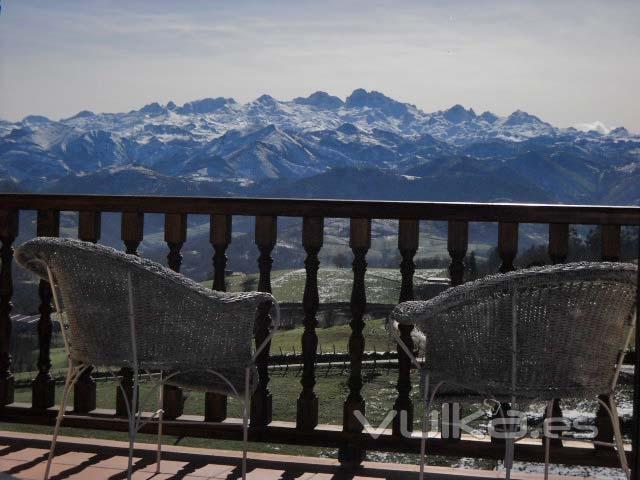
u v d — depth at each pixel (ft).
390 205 11.32
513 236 11.10
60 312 10.16
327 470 11.35
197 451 12.09
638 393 7.68
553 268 8.30
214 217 11.98
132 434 9.52
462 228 11.23
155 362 9.52
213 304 9.39
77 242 9.41
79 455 11.98
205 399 12.35
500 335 8.54
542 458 11.11
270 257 11.89
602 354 8.72
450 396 9.30
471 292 8.39
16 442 12.50
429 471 11.27
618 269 8.15
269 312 11.94
